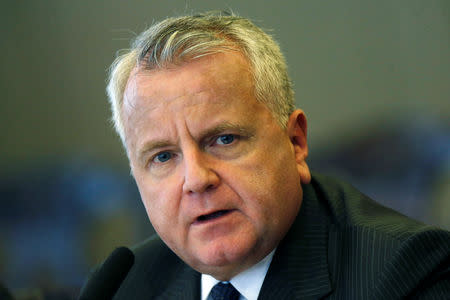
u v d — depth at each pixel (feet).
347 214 6.57
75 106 17.80
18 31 17.98
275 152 5.81
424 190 13.71
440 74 14.06
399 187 14.03
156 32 5.90
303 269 6.14
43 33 17.85
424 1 14.23
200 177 5.44
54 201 17.24
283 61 6.36
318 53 15.15
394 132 14.20
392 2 14.53
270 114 5.82
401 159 14.02
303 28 15.28
